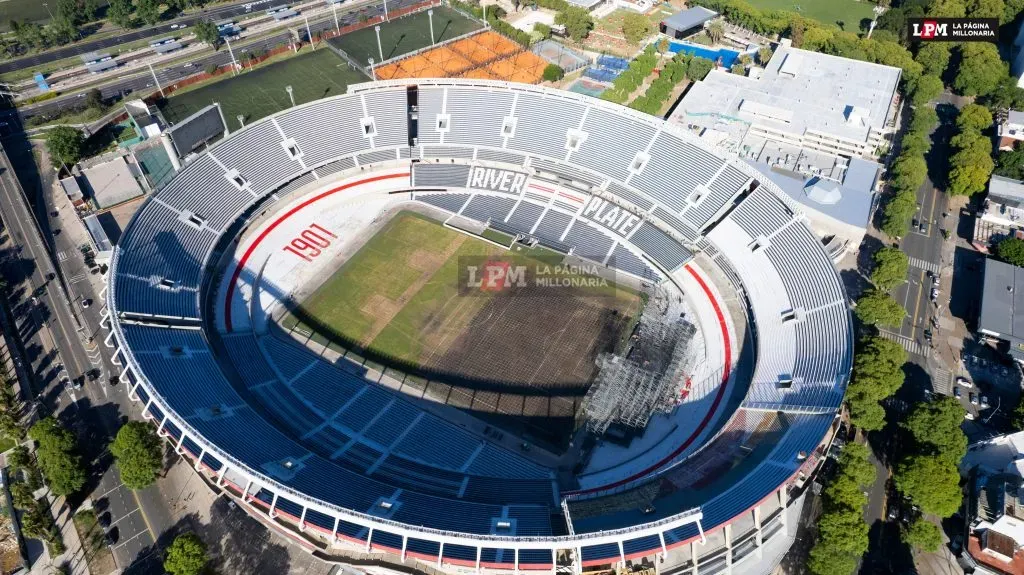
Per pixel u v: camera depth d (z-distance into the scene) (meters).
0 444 71.75
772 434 65.06
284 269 91.62
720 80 126.12
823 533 59.91
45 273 92.75
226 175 97.44
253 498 58.28
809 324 75.62
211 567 60.69
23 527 62.03
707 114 116.38
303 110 105.06
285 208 100.75
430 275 90.88
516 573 55.41
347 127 105.88
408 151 106.12
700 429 70.62
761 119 114.19
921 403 68.94
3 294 89.38
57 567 61.62
